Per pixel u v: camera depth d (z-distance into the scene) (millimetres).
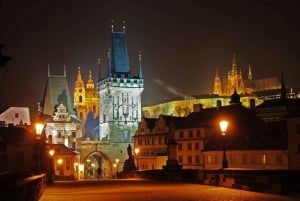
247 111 120500
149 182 46719
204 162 111000
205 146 113375
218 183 37188
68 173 146500
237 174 33438
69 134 189000
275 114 136500
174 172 48625
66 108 191750
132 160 84000
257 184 30156
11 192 15094
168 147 52719
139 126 149375
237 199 24891
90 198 27266
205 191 31344
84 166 188875
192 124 122438
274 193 28031
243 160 96625
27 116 175375
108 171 191625
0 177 18344
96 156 192625
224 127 35875
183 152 122188
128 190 33812
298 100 143000
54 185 47438
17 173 23969
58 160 137875
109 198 26891
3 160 76375
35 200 24297
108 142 193250
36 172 33312
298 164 84188
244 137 101250
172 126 53406
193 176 43344
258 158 92750
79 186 42719
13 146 86312
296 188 25891
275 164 89062
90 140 193875
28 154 87812
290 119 86188
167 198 26125
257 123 115125
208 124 117938
